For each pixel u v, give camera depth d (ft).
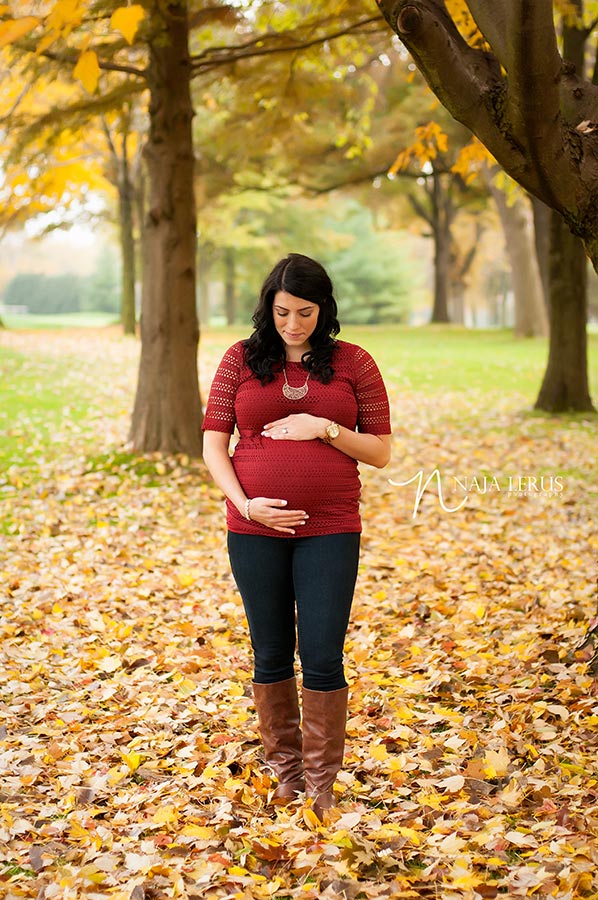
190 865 8.95
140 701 13.46
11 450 34.40
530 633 15.83
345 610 10.08
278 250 132.46
